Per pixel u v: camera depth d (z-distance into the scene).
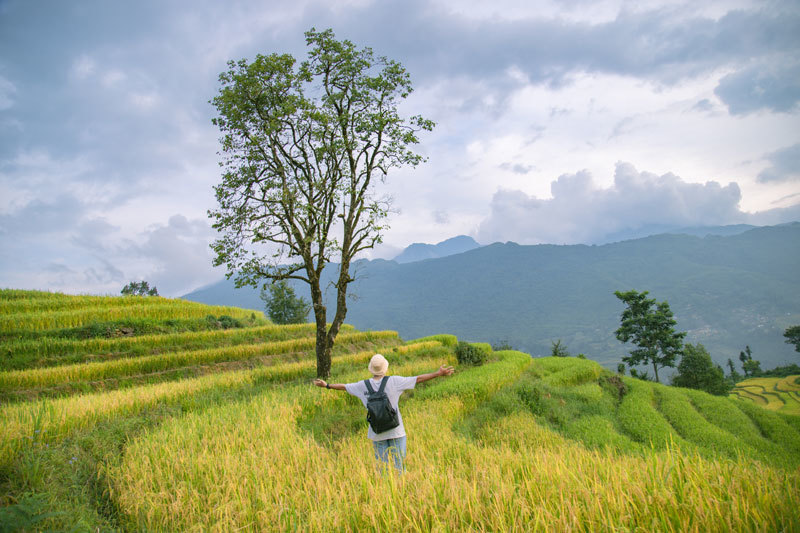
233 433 8.52
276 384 18.45
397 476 4.95
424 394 16.59
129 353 25.42
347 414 12.83
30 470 5.76
